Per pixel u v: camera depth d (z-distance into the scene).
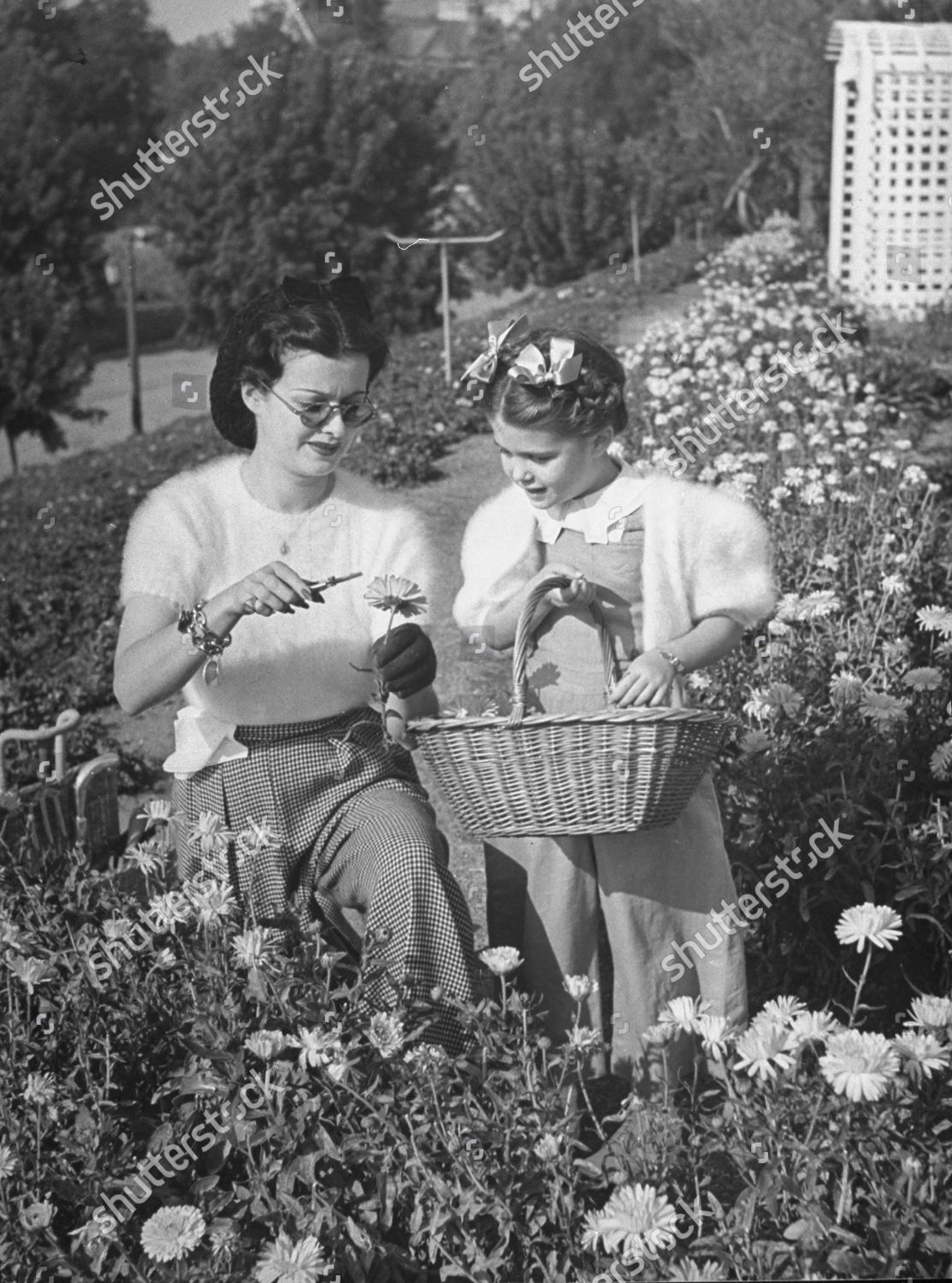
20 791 3.77
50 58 27.12
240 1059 2.24
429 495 9.52
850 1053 1.86
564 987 2.70
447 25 35.41
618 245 29.19
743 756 3.19
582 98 31.84
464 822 2.46
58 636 8.65
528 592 2.60
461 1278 2.16
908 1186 1.91
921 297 15.79
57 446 25.64
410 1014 2.38
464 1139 2.14
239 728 2.72
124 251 28.44
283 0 30.45
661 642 2.61
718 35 29.45
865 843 3.13
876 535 5.37
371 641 2.76
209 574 2.70
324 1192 2.17
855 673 3.93
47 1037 2.49
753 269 17.97
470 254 30.25
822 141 27.19
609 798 2.35
